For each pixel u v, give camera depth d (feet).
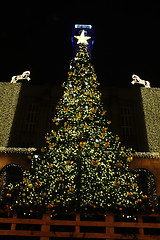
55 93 75.87
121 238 29.01
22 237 29.30
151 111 71.05
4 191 55.98
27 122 72.69
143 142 67.67
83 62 51.78
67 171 38.34
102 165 39.75
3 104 71.15
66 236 28.81
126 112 75.97
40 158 43.21
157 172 58.80
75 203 32.60
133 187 38.27
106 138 44.42
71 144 40.60
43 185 36.99
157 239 29.14
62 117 46.29
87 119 42.96
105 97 76.07
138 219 30.76
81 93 45.88
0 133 65.36
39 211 30.40
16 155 60.44
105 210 30.73
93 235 28.99
